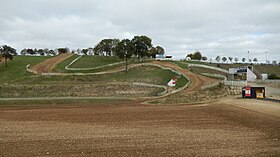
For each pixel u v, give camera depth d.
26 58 123.56
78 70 87.88
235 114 26.75
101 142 16.25
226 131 19.20
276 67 131.12
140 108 33.56
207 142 16.16
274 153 13.96
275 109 29.27
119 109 32.72
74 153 14.00
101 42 126.25
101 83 67.88
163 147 15.10
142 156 13.51
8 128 20.58
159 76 72.88
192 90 51.59
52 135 18.12
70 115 27.73
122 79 74.12
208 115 26.70
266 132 18.81
